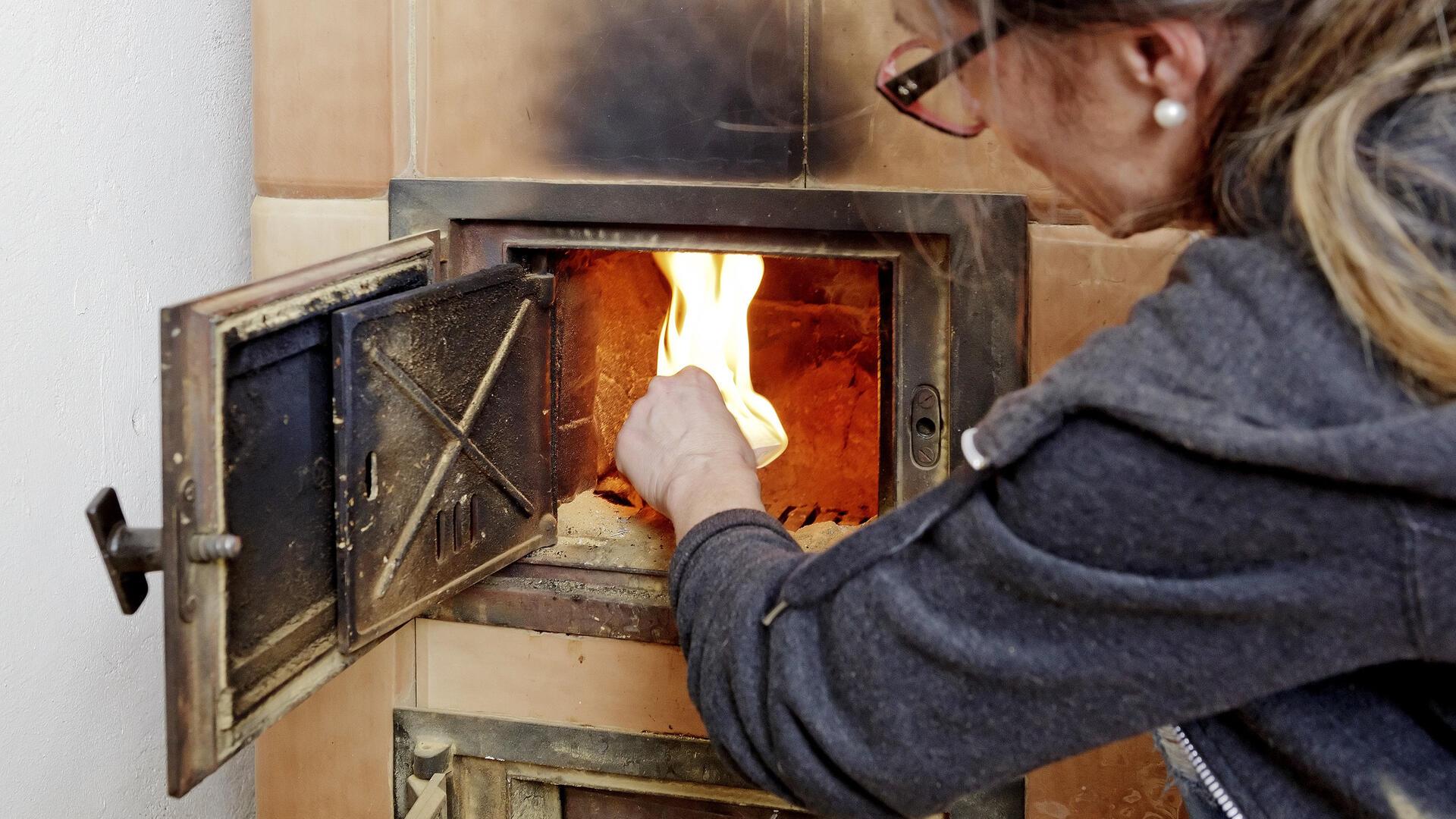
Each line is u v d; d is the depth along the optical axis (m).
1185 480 0.44
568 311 1.24
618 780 1.20
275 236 1.18
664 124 1.08
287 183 1.17
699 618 0.63
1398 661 0.50
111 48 1.04
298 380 0.83
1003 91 0.56
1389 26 0.45
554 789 1.23
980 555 0.49
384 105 1.13
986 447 0.50
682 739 1.16
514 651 1.19
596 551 1.17
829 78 1.05
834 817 0.58
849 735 0.53
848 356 1.49
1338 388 0.43
